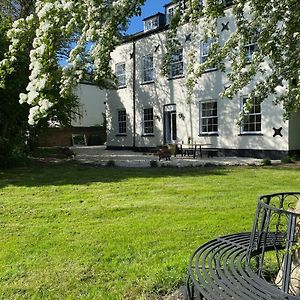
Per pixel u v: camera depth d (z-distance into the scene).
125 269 3.79
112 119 23.66
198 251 3.11
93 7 2.64
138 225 5.36
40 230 5.17
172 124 19.64
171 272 3.59
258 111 15.44
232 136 16.45
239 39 4.37
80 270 3.79
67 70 2.74
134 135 21.98
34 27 3.18
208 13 3.98
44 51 2.78
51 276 3.65
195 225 5.32
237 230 5.06
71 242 4.64
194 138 18.20
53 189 8.48
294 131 14.62
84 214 6.06
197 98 17.84
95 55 2.71
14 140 14.73
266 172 10.97
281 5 3.99
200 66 4.67
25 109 13.48
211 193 7.75
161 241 4.65
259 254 3.04
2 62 3.40
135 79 21.67
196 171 11.53
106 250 4.35
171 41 4.38
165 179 9.84
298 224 2.70
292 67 4.22
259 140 15.44
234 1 4.28
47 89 2.80
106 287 3.40
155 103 20.41
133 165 13.62
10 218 5.86
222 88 16.62
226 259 2.84
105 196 7.59
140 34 21.47
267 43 4.11
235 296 2.23
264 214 2.82
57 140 29.70
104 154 19.34
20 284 3.48
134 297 3.20
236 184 8.85
